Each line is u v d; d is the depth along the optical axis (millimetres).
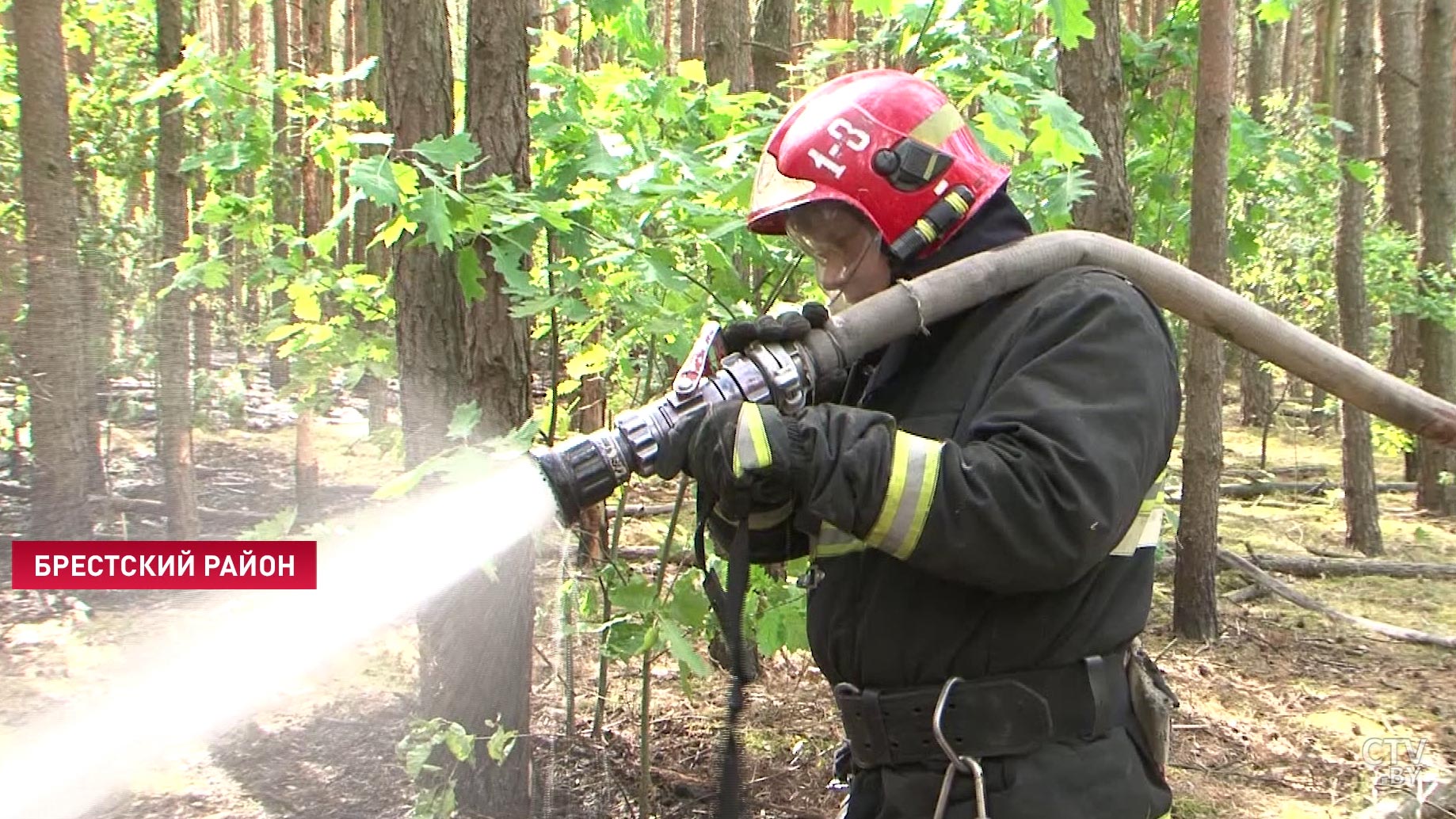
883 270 1546
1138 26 13164
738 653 1479
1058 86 4238
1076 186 3047
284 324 2826
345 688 3361
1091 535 1244
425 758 2387
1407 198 8469
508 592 2670
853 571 1493
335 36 12625
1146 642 5355
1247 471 10078
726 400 1318
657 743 3580
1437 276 7992
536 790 3039
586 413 4273
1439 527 8141
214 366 6691
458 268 2586
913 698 1444
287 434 7180
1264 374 12531
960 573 1262
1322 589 6461
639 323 2566
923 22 3340
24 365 5027
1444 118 8141
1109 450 1261
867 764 1521
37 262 4828
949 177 1498
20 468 5977
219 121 3088
